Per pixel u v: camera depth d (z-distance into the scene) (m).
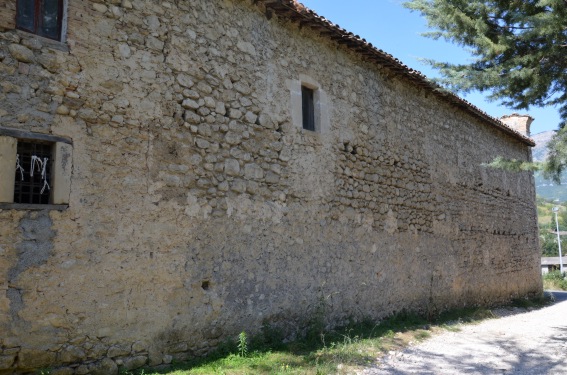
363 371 5.99
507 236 15.70
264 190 7.25
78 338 5.02
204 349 6.15
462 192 13.06
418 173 11.16
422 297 10.66
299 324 7.52
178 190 6.10
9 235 4.70
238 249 6.74
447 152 12.56
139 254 5.61
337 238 8.52
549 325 10.85
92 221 5.25
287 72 7.98
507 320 11.80
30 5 5.22
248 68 7.29
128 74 5.75
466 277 12.65
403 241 10.29
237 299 6.64
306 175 8.04
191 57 6.48
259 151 7.26
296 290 7.55
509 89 8.28
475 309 12.51
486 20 7.94
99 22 5.56
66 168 5.12
